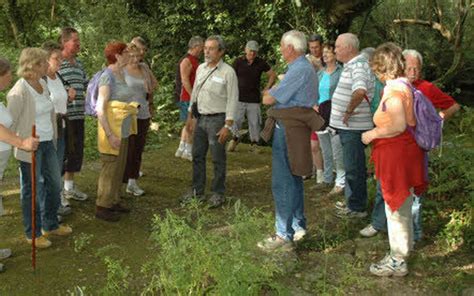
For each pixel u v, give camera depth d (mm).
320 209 5512
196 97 5527
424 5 12883
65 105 4879
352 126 4859
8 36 14773
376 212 4715
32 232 4180
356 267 4238
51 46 4684
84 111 5324
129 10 12602
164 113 9547
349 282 3996
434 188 5211
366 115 4828
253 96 7773
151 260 4344
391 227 4000
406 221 3963
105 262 4297
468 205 4863
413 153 3812
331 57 5770
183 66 7000
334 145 5762
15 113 4031
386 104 3752
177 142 8656
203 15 12078
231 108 5336
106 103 4859
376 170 3928
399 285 3975
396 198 3830
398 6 13117
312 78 4188
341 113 4938
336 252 4523
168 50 12367
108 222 5137
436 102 4516
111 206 5168
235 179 6781
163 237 3748
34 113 4121
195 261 3609
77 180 6438
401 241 3994
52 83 4750
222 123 5438
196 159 5602
